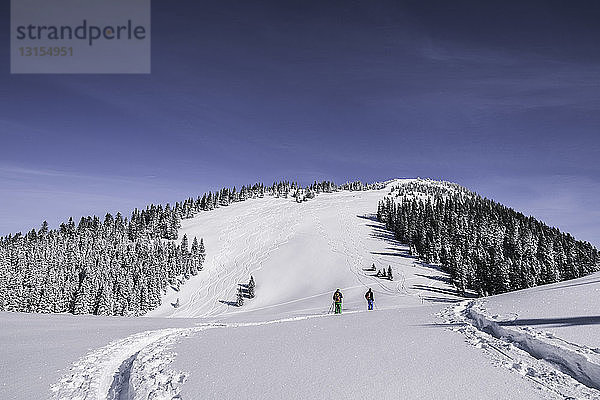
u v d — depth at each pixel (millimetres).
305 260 106188
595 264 87062
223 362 10500
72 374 10578
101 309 88812
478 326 13484
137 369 10266
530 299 15328
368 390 7805
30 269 102188
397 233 123562
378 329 14398
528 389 7523
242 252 123188
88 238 140375
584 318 11219
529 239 98125
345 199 195375
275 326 17281
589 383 7730
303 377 8820
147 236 146000
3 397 8781
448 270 91875
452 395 7367
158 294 98938
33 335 16438
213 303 92000
